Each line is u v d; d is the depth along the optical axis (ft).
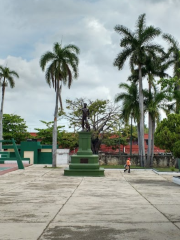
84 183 55.52
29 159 127.75
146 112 122.01
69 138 163.53
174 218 23.45
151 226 20.71
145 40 114.73
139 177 71.31
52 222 22.13
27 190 43.78
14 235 18.40
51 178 66.18
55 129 107.14
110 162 122.01
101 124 153.48
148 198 35.45
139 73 116.78
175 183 56.34
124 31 115.34
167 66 119.24
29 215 24.79
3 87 144.97
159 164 119.34
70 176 71.56
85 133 77.05
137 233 18.79
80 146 76.69
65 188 46.75
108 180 62.59
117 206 29.40
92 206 29.40
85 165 73.26
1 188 46.50
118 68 117.91
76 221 22.44
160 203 31.42
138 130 122.93
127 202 32.14
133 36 115.65
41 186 49.62
